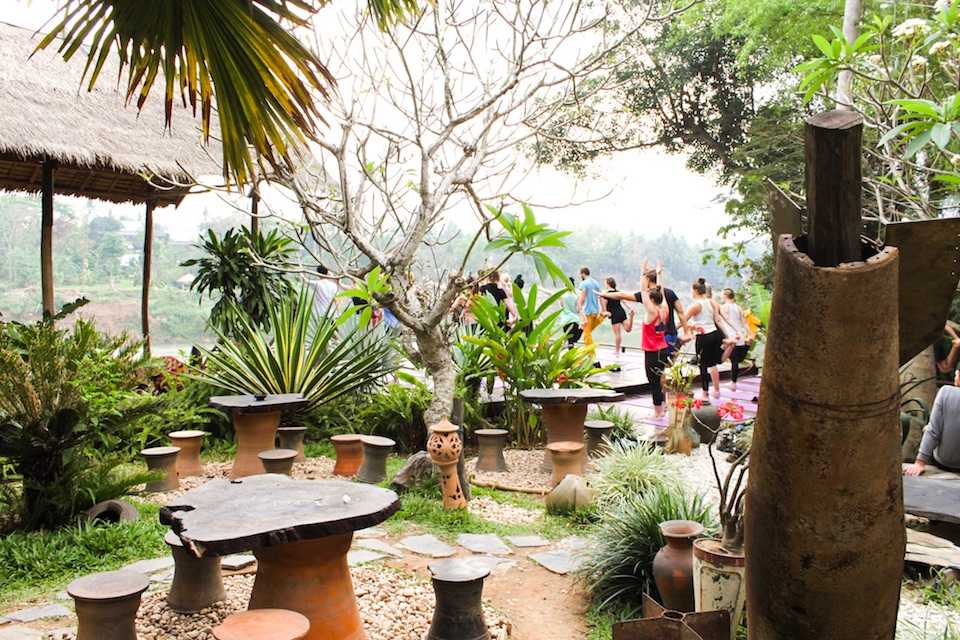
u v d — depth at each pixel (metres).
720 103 17.23
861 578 1.30
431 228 6.65
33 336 5.39
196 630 3.58
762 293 11.21
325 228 6.70
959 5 3.77
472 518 5.41
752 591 1.43
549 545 4.89
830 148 1.21
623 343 16.91
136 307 19.53
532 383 8.05
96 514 5.05
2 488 5.05
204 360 8.54
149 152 8.84
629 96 15.24
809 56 13.35
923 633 3.09
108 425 5.40
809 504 1.29
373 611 3.80
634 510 4.25
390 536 5.03
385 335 8.20
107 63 9.80
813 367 1.25
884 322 1.24
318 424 8.12
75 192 10.43
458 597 3.39
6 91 7.98
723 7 15.44
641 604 3.92
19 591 4.01
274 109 4.05
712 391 10.99
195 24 3.73
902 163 3.94
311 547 3.23
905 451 6.10
